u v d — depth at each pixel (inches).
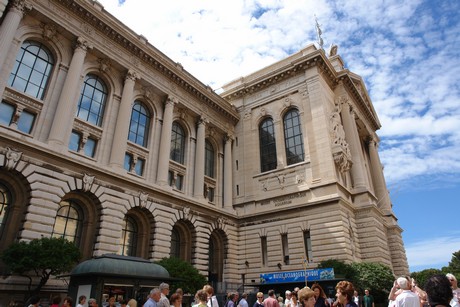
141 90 1423.5
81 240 1046.4
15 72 1023.6
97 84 1277.1
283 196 1604.3
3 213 891.4
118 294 744.3
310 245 1461.6
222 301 1199.6
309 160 1583.4
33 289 848.3
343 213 1433.3
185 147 1626.5
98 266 709.3
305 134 1649.9
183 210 1390.3
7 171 891.4
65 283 927.0
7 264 770.2
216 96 1784.0
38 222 887.7
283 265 1482.5
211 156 1813.5
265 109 1865.2
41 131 1029.8
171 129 1476.4
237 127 1947.6
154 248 1206.9
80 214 1073.5
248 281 1555.1
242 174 1803.6
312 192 1517.0
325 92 1729.8
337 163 1552.7
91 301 530.0
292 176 1619.1
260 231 1610.5
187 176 1558.8
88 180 1045.2
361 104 2102.6
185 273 1088.2
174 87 1553.9
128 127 1272.1
